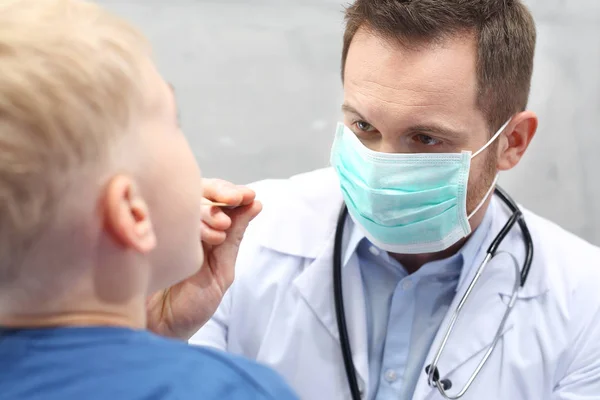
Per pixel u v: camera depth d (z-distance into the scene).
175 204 0.57
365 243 1.17
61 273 0.52
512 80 1.03
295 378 1.14
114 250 0.53
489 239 1.15
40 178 0.47
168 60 2.09
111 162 0.51
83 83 0.48
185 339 0.95
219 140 2.08
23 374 0.50
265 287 1.18
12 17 0.49
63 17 0.51
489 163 1.07
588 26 2.02
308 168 2.09
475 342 1.09
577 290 1.13
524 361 1.09
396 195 1.03
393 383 1.11
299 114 2.09
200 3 2.10
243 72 2.09
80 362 0.51
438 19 0.95
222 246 0.94
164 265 0.59
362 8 1.00
